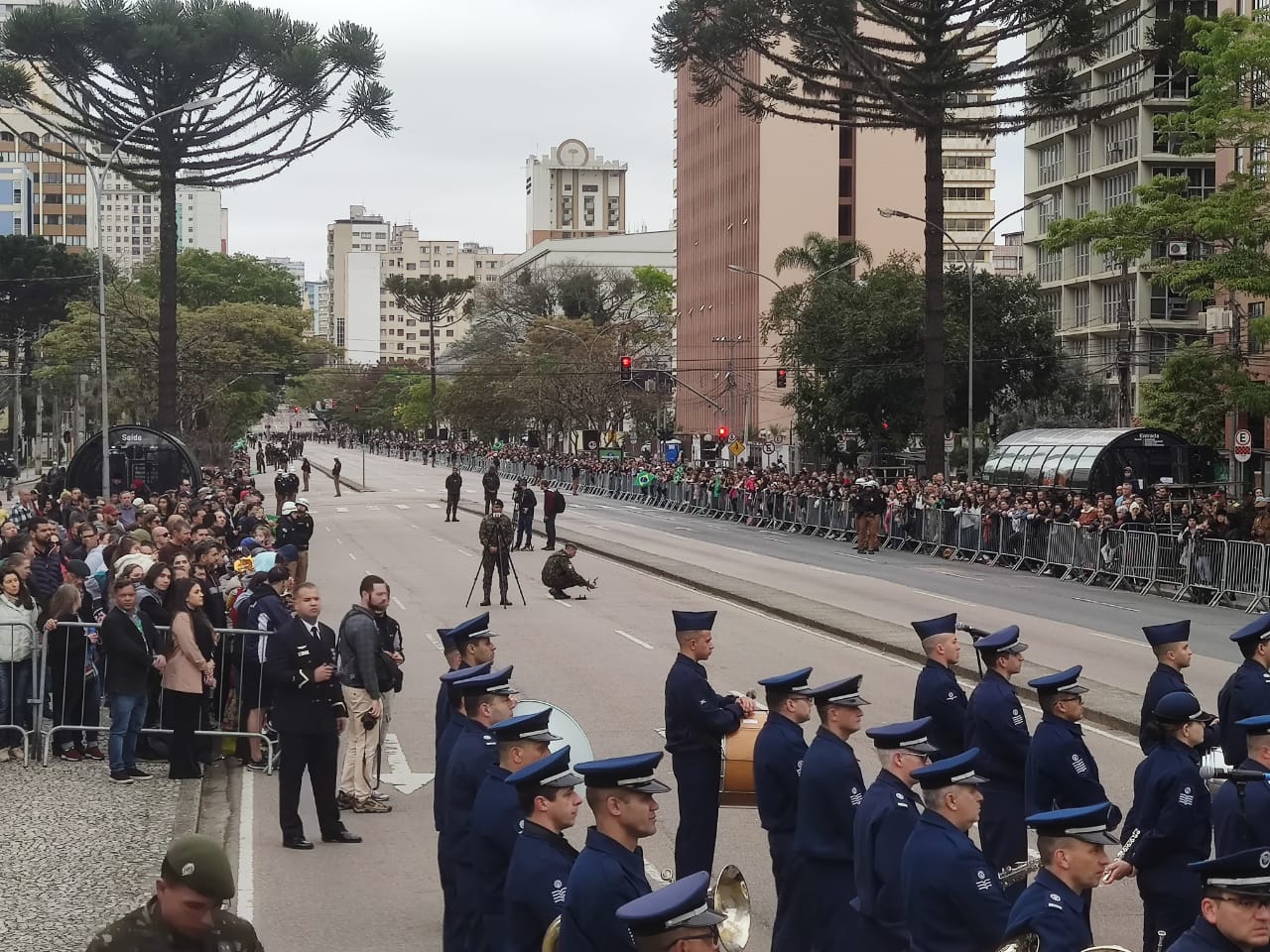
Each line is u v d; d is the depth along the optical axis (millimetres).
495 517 29328
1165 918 8492
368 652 13453
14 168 146625
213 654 15234
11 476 73875
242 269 99375
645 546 44406
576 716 17422
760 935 9844
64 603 15344
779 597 29375
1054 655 22188
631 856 6324
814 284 64438
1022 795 9578
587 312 143000
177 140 44781
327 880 11359
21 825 12695
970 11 40500
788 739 8883
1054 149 90625
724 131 108812
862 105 41438
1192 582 30609
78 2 43375
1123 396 62250
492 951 7734
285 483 52750
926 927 6965
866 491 42875
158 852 11906
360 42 44031
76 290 89000
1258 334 35250
